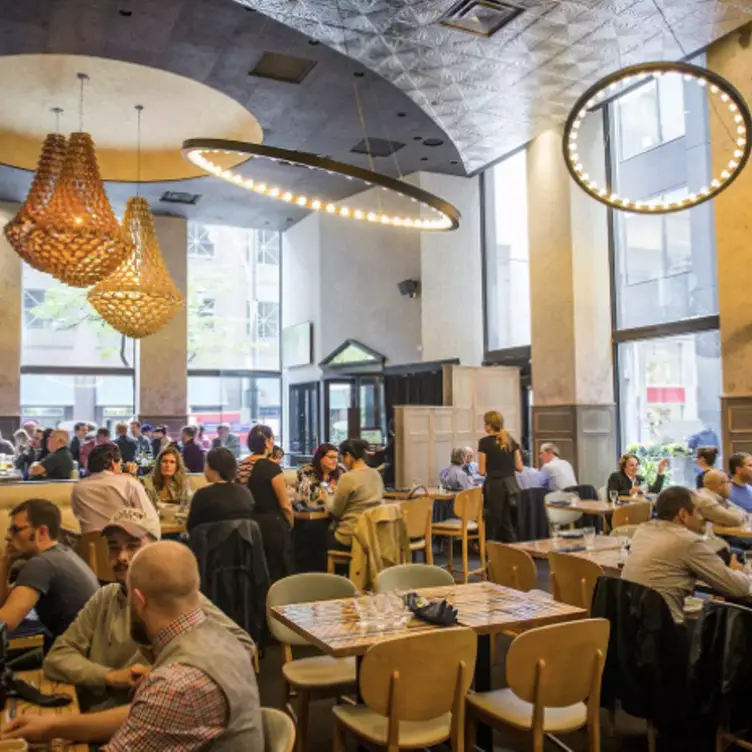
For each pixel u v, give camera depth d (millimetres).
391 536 5207
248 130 10492
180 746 1831
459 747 2830
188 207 13727
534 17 7184
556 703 2906
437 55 7938
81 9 7016
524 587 4430
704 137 8789
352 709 3086
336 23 7211
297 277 15703
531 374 10492
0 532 5602
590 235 9953
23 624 3010
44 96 9406
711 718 3367
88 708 2590
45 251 7039
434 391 11641
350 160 11422
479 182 12406
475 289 12305
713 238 8734
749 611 3090
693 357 8977
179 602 1994
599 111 9984
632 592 3479
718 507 5230
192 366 15766
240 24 7352
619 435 10039
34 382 13781
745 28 7633
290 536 5504
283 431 16422
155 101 9609
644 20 7297
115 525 2754
